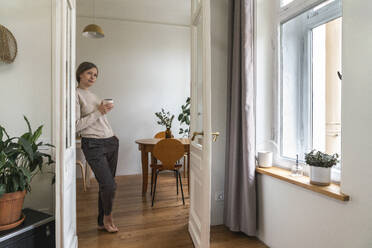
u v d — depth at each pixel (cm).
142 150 317
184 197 306
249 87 191
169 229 215
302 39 180
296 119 185
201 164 169
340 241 123
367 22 109
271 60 206
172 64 466
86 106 198
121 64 439
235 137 198
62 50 124
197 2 197
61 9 123
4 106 174
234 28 204
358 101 114
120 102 439
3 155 122
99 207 214
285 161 187
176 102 468
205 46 153
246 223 191
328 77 160
